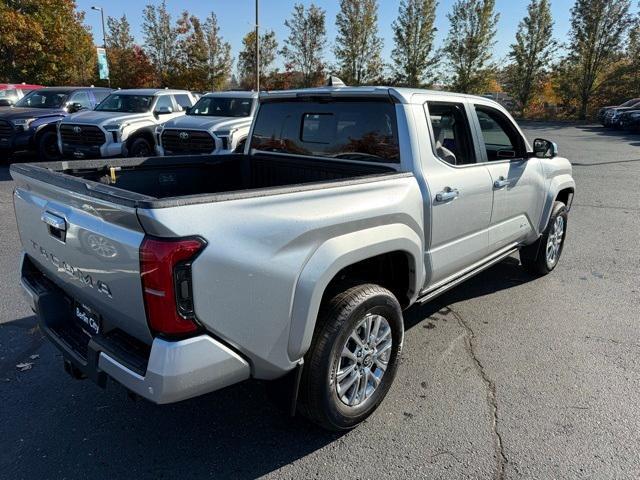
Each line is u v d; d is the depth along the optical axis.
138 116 11.41
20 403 3.07
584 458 2.66
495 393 3.25
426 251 3.29
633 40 42.16
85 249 2.27
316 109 3.74
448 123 3.69
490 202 3.89
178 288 1.95
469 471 2.56
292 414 2.56
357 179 2.72
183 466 2.58
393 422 2.95
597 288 5.11
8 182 10.19
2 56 25.02
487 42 46.75
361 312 2.68
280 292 2.28
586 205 9.14
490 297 4.84
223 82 38.56
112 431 2.84
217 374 2.14
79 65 31.72
